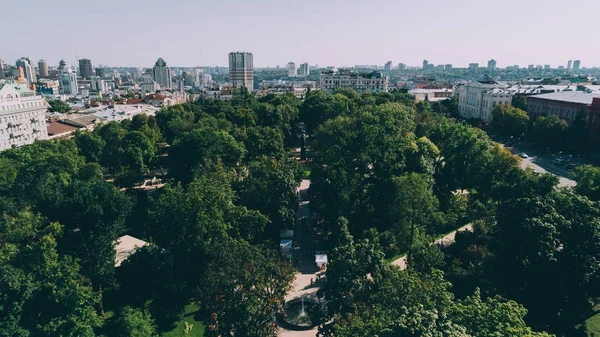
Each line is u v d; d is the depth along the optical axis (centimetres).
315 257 8950
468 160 11644
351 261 5988
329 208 9881
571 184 13500
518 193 8656
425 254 7031
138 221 11300
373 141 11212
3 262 6122
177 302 7381
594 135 16775
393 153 10981
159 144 18062
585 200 7238
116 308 7462
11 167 10519
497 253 7331
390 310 4744
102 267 7375
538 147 19175
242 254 6238
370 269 6225
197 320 7200
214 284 5894
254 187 10025
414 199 8456
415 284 5031
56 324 5478
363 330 4412
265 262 6075
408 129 14412
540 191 8400
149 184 14338
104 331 6706
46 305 5747
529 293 6675
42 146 13112
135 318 5816
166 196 8131
